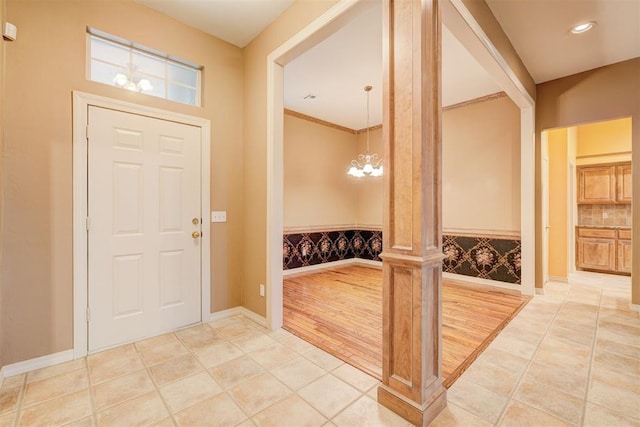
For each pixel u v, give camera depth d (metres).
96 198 2.29
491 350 2.31
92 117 2.27
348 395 1.76
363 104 4.65
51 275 2.10
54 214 2.11
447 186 4.59
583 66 3.39
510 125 4.01
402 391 1.58
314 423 1.53
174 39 2.69
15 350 1.97
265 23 2.76
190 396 1.75
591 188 5.40
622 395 1.75
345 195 5.88
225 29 2.85
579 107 3.54
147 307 2.54
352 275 5.04
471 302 3.53
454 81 3.76
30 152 2.02
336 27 2.21
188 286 2.79
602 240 5.22
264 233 2.84
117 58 2.49
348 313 3.16
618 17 2.53
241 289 3.15
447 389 1.81
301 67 3.45
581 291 4.02
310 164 5.25
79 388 1.83
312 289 4.14
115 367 2.07
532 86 3.68
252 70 3.02
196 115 2.82
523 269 3.82
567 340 2.48
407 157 1.54
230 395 1.76
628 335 2.58
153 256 2.58
